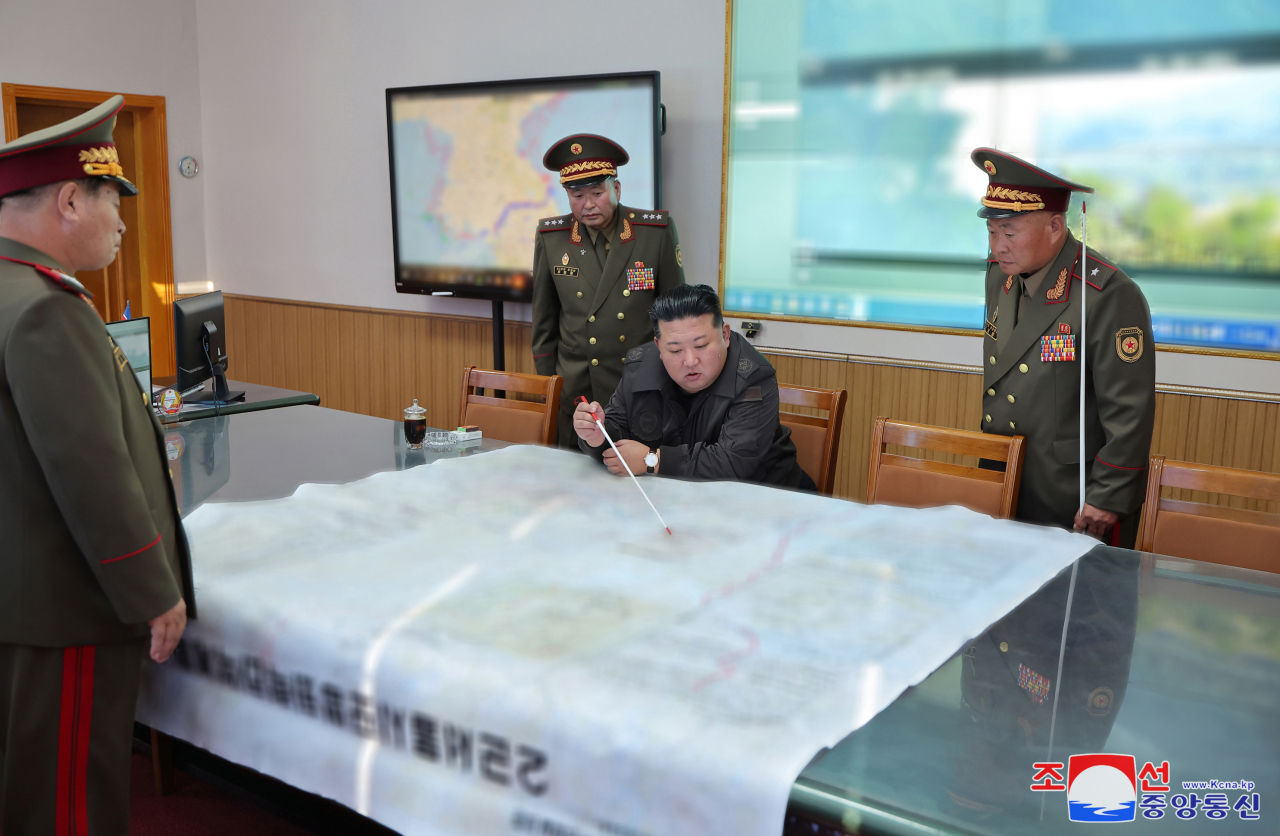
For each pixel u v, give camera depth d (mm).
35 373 1337
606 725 1115
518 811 1161
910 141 3781
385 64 5156
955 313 3791
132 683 1482
